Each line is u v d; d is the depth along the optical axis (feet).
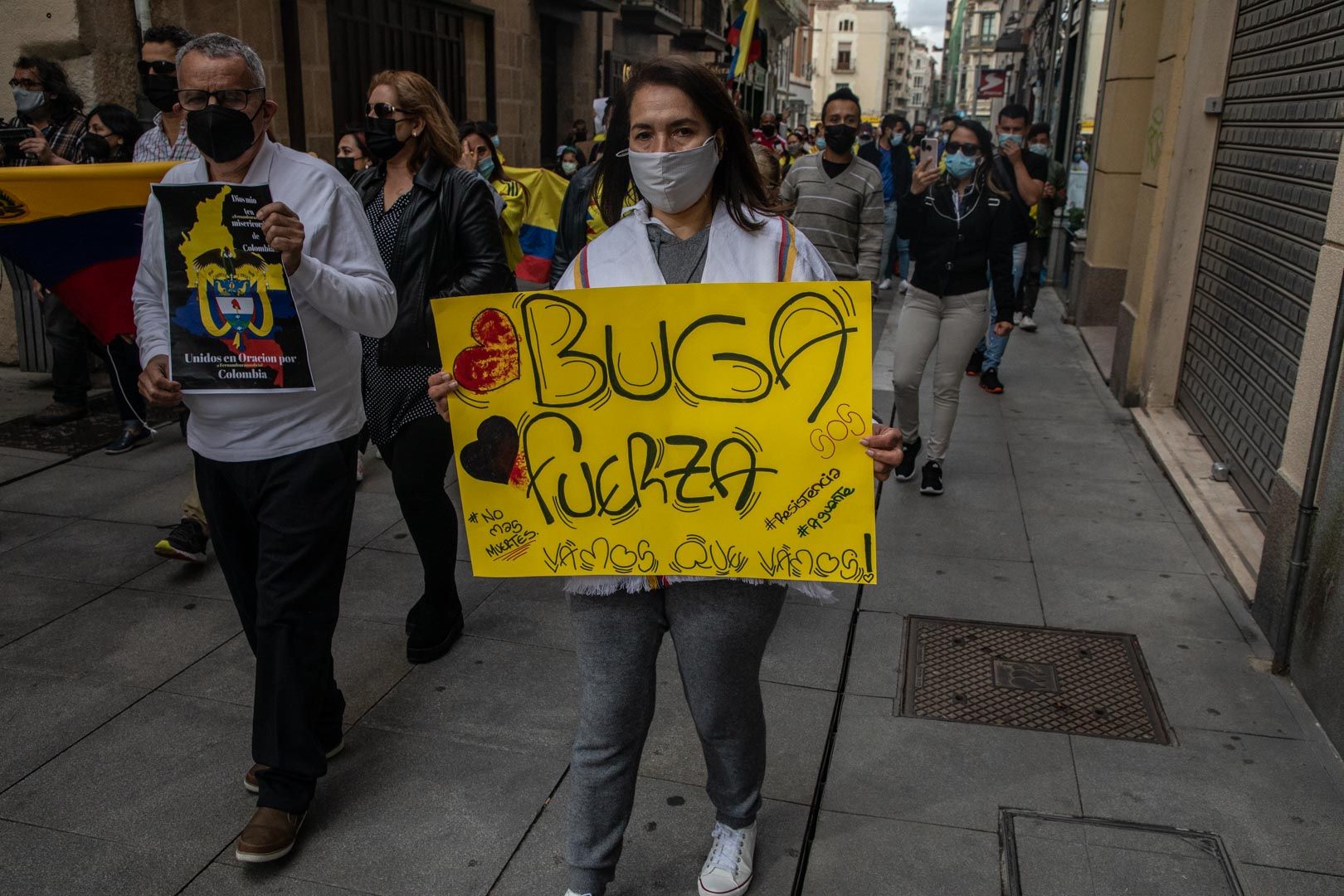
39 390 21.71
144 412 19.99
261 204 7.46
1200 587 13.09
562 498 7.01
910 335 15.93
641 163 6.40
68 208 8.86
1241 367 16.21
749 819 7.78
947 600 12.78
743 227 6.81
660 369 6.75
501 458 7.03
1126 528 15.02
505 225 14.05
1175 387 20.49
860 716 10.27
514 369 6.89
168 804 8.86
